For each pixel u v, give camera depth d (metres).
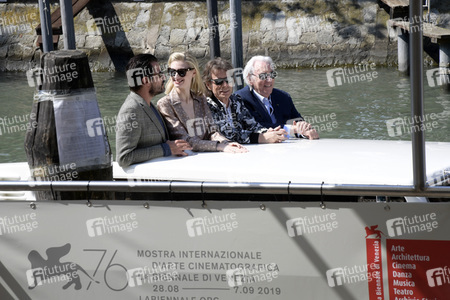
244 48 30.52
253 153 7.67
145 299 6.65
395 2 28.81
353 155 7.28
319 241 6.14
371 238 6.02
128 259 6.58
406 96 22.44
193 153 7.92
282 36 30.41
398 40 26.75
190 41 31.03
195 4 31.72
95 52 31.86
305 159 7.15
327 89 24.23
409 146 7.75
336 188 5.94
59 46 30.45
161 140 7.92
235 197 7.43
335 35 30.00
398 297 6.07
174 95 8.48
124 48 31.62
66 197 7.62
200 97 8.70
